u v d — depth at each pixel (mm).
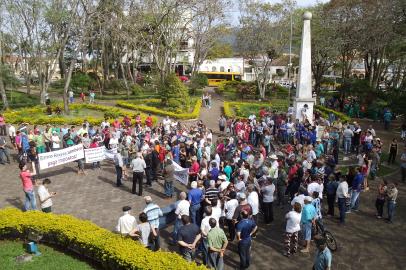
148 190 15719
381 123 32594
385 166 20094
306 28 25969
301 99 26250
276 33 44156
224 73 69688
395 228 12852
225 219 11641
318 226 11680
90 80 47969
